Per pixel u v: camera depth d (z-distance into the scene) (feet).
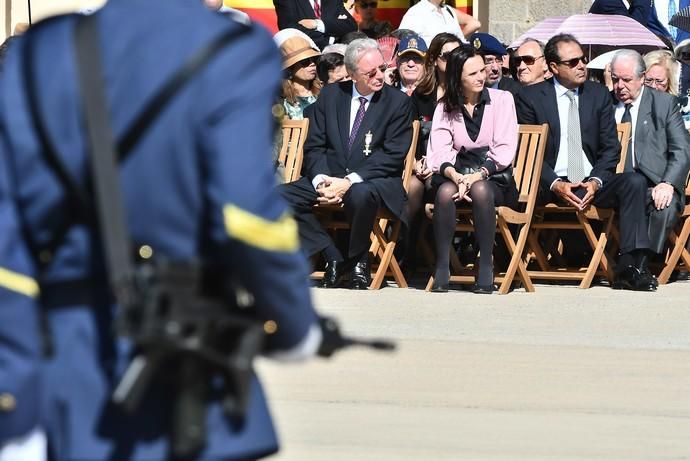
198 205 32.86
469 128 129.80
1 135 33.65
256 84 32.78
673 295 127.24
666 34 181.47
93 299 33.32
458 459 67.00
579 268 139.54
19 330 32.99
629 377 86.94
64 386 33.06
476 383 84.53
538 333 102.73
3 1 177.68
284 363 34.17
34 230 33.53
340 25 164.55
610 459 67.62
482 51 142.31
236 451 33.17
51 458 33.65
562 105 134.10
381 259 131.03
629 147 134.92
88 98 32.81
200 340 31.73
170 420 32.81
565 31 167.32
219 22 33.42
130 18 33.50
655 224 131.85
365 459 66.69
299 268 32.89
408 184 132.36
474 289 127.44
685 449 70.03
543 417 76.23
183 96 32.53
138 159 32.60
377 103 130.31
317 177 128.47
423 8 165.37
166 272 32.01
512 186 128.57
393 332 101.91
